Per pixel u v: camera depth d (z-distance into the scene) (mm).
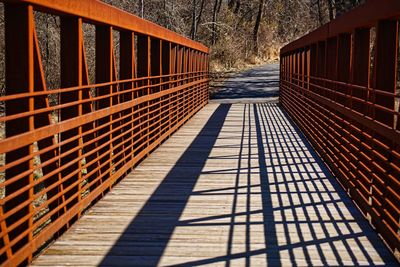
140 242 4074
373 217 4363
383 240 4141
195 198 5406
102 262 3672
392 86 4500
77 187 4547
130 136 6770
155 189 5781
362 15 5051
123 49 6719
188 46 12195
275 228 4438
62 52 4520
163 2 27625
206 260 3717
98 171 5242
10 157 3609
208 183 6094
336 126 6465
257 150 8391
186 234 4270
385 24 4430
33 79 3643
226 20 36000
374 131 4531
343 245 4035
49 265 3604
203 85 16797
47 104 3885
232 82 25766
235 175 6531
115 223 4547
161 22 27750
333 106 6621
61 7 3936
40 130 3600
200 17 32938
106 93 5641
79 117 4430
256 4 40031
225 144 9008
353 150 5465
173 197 5445
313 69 9953
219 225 4512
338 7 26375
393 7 3914
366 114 4832
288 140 9477
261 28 39281
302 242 4098
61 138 4719
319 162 7355
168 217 4734
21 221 3354
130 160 6629
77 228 4398
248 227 4461
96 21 4930
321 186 5941
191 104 13500
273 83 25125
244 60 35000
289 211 4945
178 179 6293
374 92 4402
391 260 3730
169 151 8273
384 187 4066
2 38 13695
